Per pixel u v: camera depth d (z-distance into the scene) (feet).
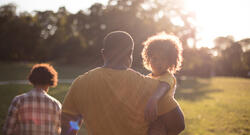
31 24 229.04
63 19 222.89
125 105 5.53
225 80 123.54
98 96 5.65
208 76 173.37
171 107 5.73
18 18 229.86
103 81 5.68
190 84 92.02
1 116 25.66
